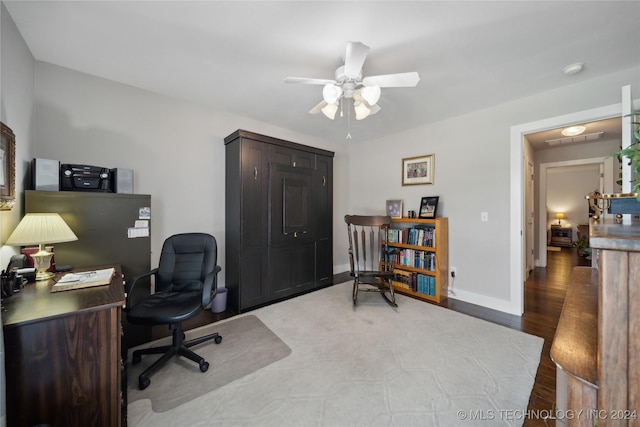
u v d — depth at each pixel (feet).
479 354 6.43
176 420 4.54
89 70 7.27
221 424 4.46
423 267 10.72
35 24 5.37
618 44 5.86
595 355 2.31
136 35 5.74
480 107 9.55
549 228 23.85
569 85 7.80
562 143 14.06
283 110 10.07
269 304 9.86
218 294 9.14
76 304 3.83
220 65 6.95
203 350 6.70
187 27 5.46
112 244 6.75
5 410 3.10
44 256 5.13
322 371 5.82
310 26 5.38
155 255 8.71
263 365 6.06
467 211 10.18
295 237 10.77
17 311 3.57
